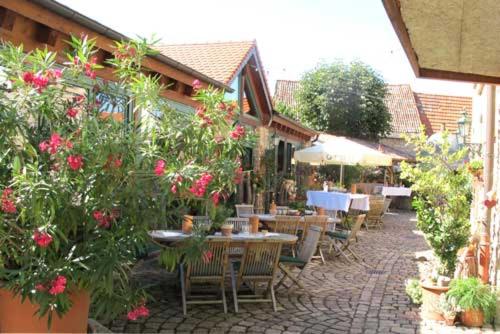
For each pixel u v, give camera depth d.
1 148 3.30
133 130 3.94
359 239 13.52
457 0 3.97
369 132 26.75
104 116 3.93
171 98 8.66
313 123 26.91
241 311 6.30
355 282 8.25
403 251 11.74
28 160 3.51
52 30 5.39
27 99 3.39
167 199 3.93
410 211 24.22
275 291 7.33
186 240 4.48
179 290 6.88
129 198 3.75
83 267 3.53
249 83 14.48
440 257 7.10
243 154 4.79
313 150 15.54
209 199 4.26
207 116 4.28
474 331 5.80
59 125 3.64
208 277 6.11
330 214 12.21
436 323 6.07
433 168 7.43
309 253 7.34
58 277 3.32
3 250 3.45
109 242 3.63
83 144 3.49
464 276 6.91
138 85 4.13
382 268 9.55
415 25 4.50
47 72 3.56
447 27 4.51
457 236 6.97
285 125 17.03
